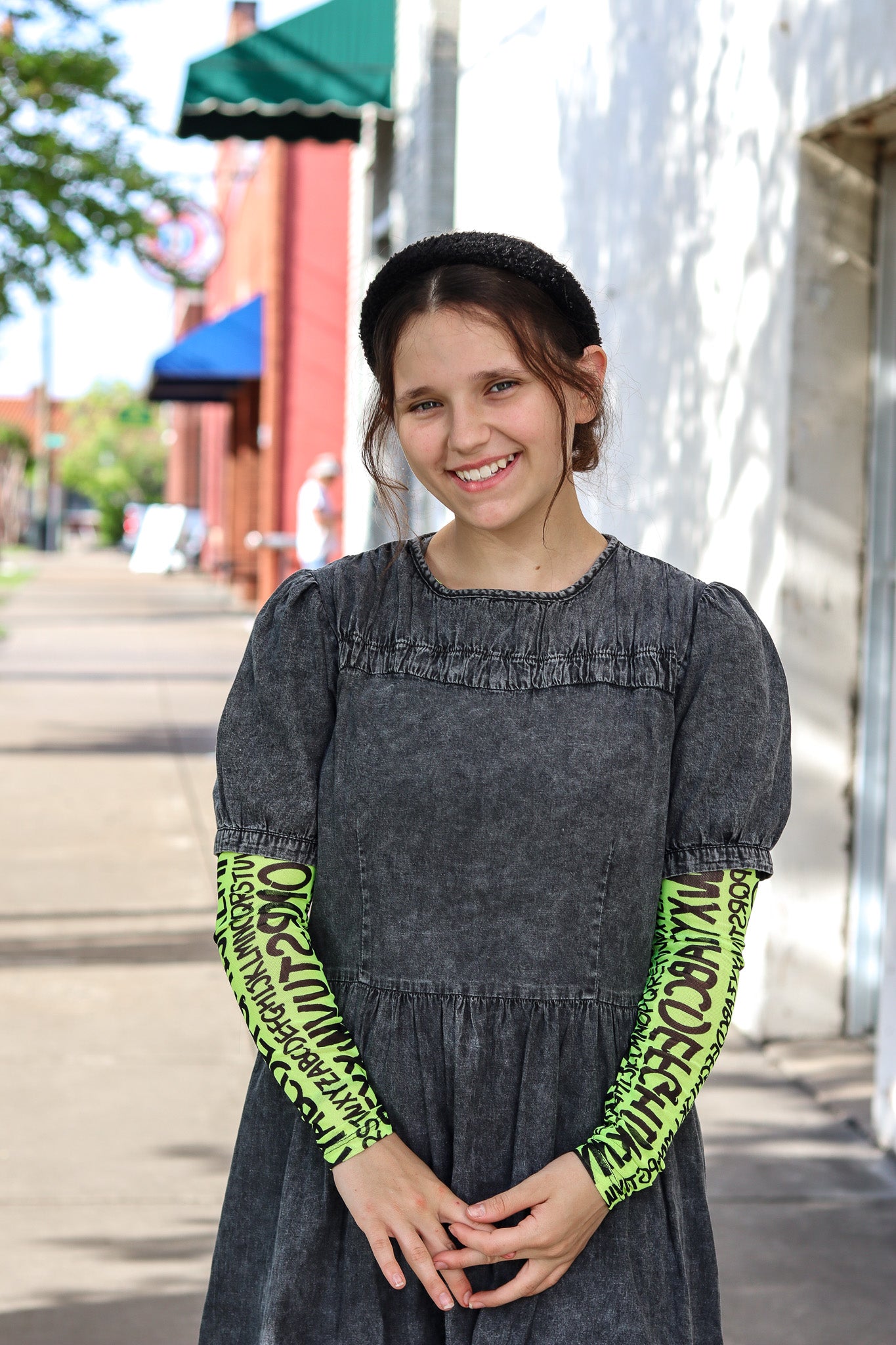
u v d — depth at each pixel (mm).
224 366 18156
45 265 11422
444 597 1569
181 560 34438
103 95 11203
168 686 13219
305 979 1519
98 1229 3410
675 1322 1552
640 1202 1559
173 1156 3793
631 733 1521
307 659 1571
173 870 6703
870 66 3883
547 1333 1496
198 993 5051
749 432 4605
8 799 8172
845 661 4441
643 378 5551
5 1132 3902
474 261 1530
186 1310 3086
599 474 1753
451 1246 1466
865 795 4473
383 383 1577
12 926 5766
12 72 10906
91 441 58938
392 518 1655
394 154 9695
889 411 4398
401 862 1523
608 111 5961
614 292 5895
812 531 4387
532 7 7039
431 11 8461
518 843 1504
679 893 1554
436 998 1523
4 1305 3082
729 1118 4035
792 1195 3613
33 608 21734
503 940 1516
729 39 4777
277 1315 1535
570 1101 1519
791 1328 3025
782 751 1604
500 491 1523
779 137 4430
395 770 1519
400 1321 1547
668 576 1597
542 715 1520
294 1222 1550
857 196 4348
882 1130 3861
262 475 18609
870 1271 3268
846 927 4523
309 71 9336
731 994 1523
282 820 1563
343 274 17219
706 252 4961
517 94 7273
